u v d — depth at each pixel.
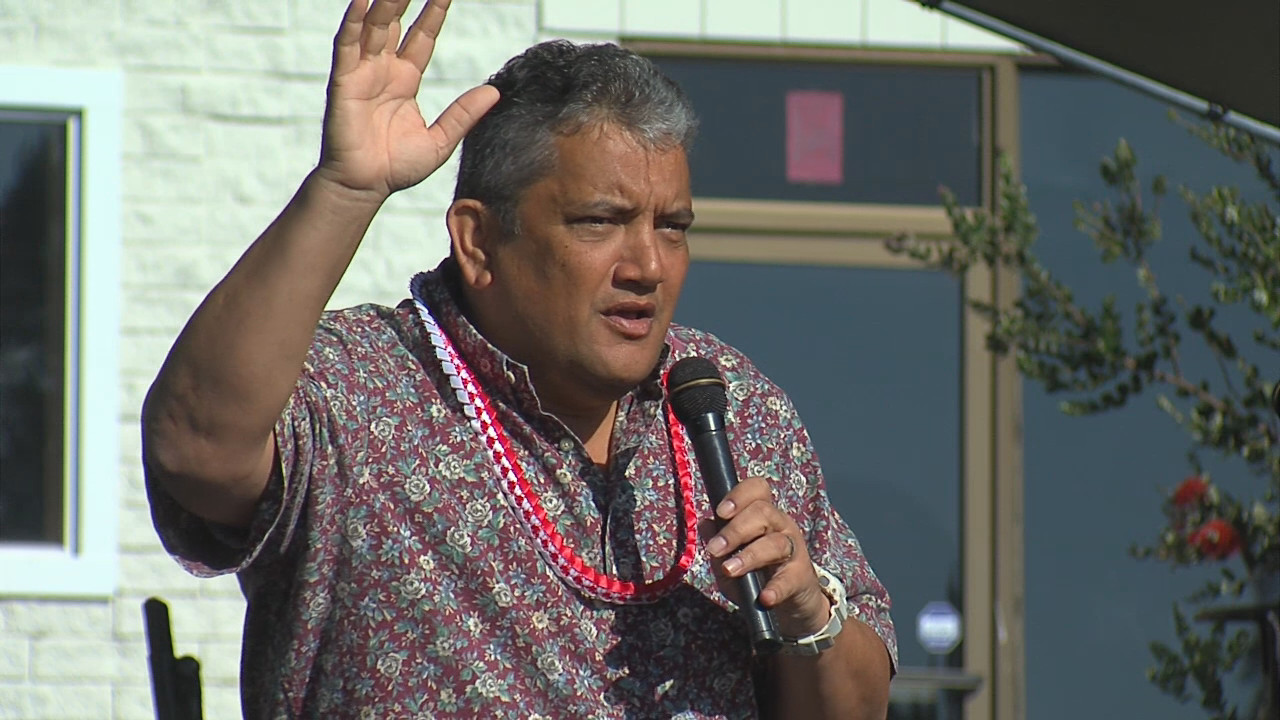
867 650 10.66
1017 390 23.44
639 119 10.14
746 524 9.65
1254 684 19.28
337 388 9.96
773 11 23.19
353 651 9.77
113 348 21.44
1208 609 16.47
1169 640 23.28
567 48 10.44
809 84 23.47
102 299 21.45
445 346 10.27
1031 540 23.34
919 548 23.34
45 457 21.42
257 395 9.09
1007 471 23.31
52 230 21.59
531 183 10.12
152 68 21.77
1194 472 23.30
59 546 21.38
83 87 21.55
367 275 21.97
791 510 11.05
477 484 10.05
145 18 21.80
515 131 10.18
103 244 21.50
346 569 9.80
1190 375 22.81
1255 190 23.47
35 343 21.50
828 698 10.55
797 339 23.39
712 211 23.28
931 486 23.38
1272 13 13.45
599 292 10.09
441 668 9.74
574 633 9.97
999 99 23.53
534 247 10.15
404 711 9.70
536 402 10.20
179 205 21.70
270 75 21.98
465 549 9.91
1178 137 23.62
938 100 23.61
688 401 10.32
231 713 21.31
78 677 21.08
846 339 23.45
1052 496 23.38
